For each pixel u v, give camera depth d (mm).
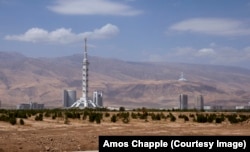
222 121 88375
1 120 71312
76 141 38500
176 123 80875
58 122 76250
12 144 35188
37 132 51000
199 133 51406
